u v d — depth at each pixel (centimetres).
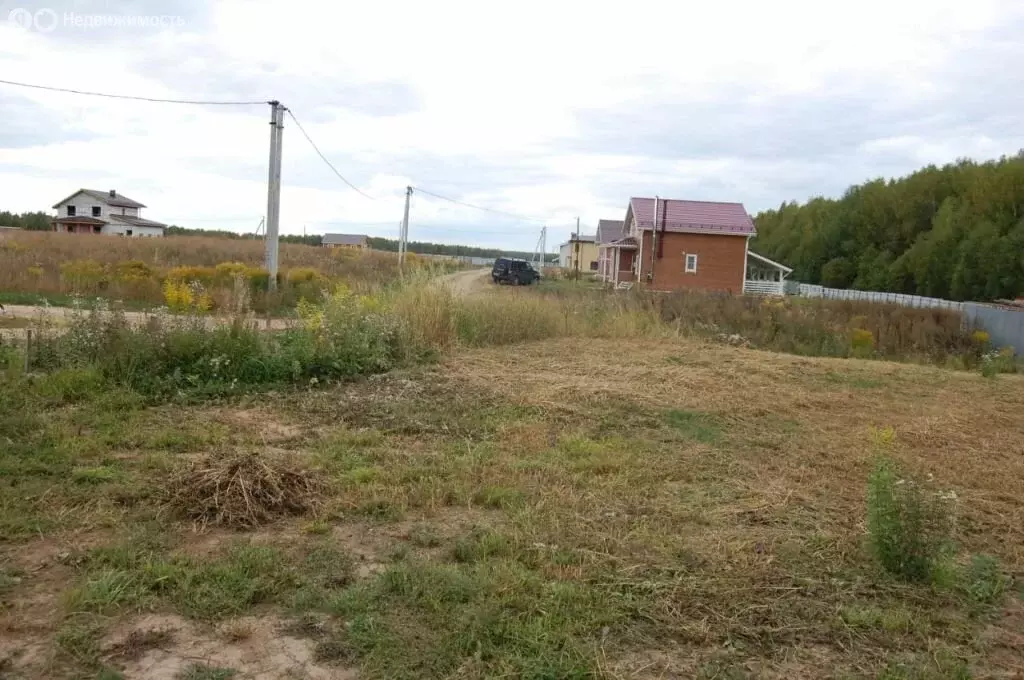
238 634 311
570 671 295
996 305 2808
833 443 685
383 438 631
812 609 359
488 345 1209
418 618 329
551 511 468
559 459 588
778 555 420
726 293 2359
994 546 461
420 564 379
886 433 691
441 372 941
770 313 1827
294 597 342
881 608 365
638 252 3728
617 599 356
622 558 403
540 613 340
